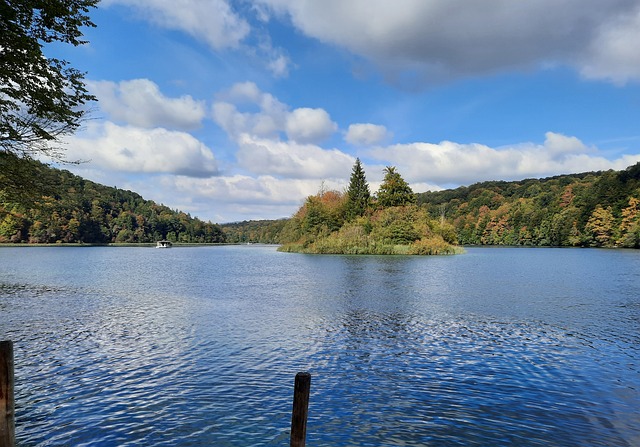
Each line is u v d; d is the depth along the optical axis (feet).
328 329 61.21
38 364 44.60
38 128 41.55
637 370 43.68
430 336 57.36
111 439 28.63
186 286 113.91
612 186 386.52
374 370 43.19
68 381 39.60
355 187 337.52
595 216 378.32
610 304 83.46
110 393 36.73
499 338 56.49
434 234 291.38
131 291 103.40
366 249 274.36
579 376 41.83
